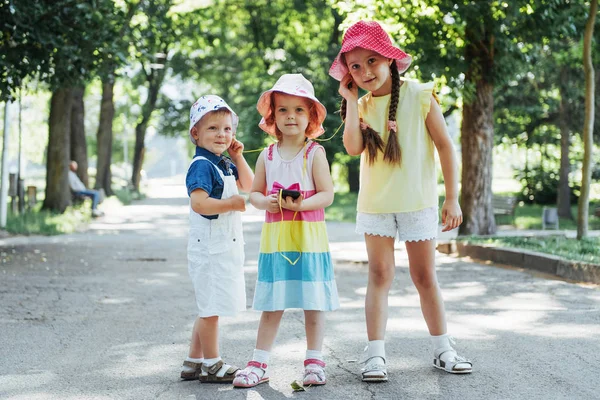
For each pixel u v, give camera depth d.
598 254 10.73
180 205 35.38
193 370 5.01
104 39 13.50
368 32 4.89
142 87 46.56
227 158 5.05
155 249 14.42
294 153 5.00
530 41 15.17
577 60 22.27
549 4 14.02
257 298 4.90
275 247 4.87
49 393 4.73
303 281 4.81
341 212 27.72
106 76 15.58
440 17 14.27
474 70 15.14
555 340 6.03
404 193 4.98
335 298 4.94
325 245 4.94
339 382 4.87
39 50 12.60
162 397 4.61
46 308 7.91
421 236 5.01
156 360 5.59
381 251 5.04
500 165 44.62
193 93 48.84
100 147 35.50
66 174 23.02
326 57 35.69
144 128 46.12
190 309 7.86
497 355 5.54
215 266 4.79
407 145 4.99
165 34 20.42
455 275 10.30
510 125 30.33
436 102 5.06
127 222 22.69
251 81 42.31
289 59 36.91
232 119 4.99
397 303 7.93
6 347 6.06
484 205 15.59
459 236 15.46
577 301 8.00
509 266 11.37
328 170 4.98
